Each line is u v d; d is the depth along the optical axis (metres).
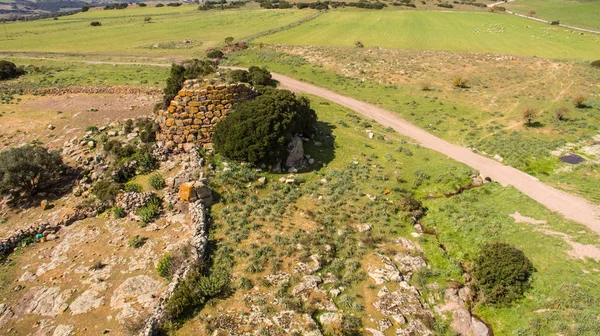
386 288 22.31
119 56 88.12
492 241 27.33
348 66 75.31
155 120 35.50
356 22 122.31
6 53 89.88
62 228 26.20
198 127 34.19
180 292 19.67
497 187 35.50
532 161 40.72
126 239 24.73
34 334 18.69
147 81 61.50
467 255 26.70
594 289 21.95
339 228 27.55
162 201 28.02
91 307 19.98
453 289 23.06
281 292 21.09
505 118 52.28
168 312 18.92
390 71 72.56
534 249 25.97
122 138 36.75
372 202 31.06
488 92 61.91
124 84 59.28
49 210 28.44
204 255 23.28
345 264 24.03
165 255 23.00
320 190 32.28
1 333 18.84
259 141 32.06
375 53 83.81
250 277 22.23
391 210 30.53
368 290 22.19
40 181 30.48
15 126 42.94
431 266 25.28
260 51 87.00
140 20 145.88
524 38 101.19
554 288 22.36
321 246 25.09
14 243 24.81
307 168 35.81
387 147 43.03
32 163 29.23
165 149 33.72
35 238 25.34
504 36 103.38
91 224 26.38
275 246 24.84
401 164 39.09
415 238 27.83
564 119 50.56
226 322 19.16
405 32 109.12
